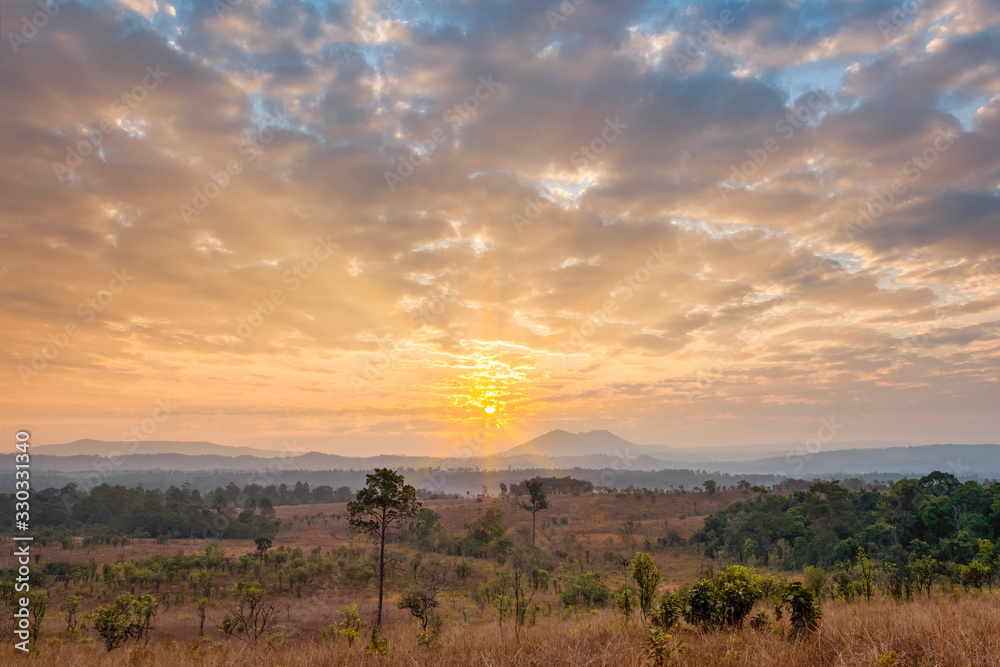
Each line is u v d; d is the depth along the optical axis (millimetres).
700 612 14156
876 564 47812
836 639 10469
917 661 8781
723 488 169375
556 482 175000
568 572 73312
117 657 15836
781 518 84562
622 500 152875
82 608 47344
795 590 12039
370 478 39969
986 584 35688
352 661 11562
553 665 10039
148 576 59844
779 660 9023
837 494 78688
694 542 98625
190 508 137625
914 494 72812
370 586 63312
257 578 66438
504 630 15953
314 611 49062
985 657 8297
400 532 102375
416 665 11102
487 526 96250
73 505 155375
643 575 20547
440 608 49562
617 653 10477
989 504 63438
